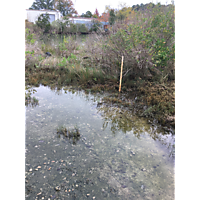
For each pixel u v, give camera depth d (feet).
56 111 14.67
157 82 18.81
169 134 11.74
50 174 8.18
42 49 34.12
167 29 20.15
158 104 14.83
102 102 16.65
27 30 35.14
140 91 18.11
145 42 19.83
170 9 21.85
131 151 10.04
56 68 25.84
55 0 104.83
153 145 10.64
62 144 10.45
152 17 22.06
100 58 24.95
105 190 7.46
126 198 7.12
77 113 14.48
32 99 16.72
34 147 10.02
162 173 8.48
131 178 8.14
